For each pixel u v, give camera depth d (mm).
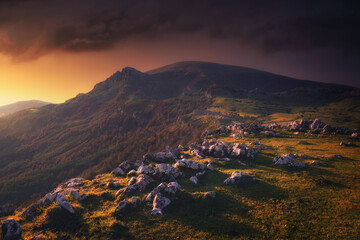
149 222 23578
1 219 26781
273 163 43812
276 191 30188
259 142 63750
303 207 25703
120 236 21328
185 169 38750
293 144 61094
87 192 31547
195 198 27719
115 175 40250
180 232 21891
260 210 25406
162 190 28828
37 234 21703
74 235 21547
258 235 21016
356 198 26953
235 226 22500
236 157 48281
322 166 40469
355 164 40906
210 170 39688
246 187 31969
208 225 22891
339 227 21500
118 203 27484
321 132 75312
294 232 21188
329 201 26812
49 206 26500
